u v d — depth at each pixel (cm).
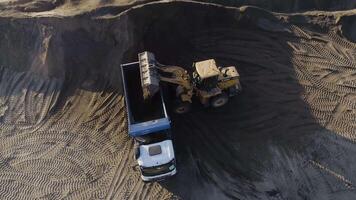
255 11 1688
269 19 1703
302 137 1455
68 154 1501
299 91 1554
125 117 1561
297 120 1488
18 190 1428
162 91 1436
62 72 1673
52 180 1444
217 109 1538
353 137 1448
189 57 1648
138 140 1333
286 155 1427
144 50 1641
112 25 1616
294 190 1373
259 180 1390
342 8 1795
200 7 1645
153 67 1352
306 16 1730
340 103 1523
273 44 1667
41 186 1432
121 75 1595
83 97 1628
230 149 1450
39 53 1689
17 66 1725
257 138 1464
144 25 1631
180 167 1424
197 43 1670
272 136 1463
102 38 1647
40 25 1677
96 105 1605
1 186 1440
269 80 1585
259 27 1691
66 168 1468
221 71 1470
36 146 1533
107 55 1655
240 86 1515
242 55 1645
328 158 1419
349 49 1661
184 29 1673
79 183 1427
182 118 1527
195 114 1532
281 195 1366
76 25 1636
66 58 1669
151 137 1337
